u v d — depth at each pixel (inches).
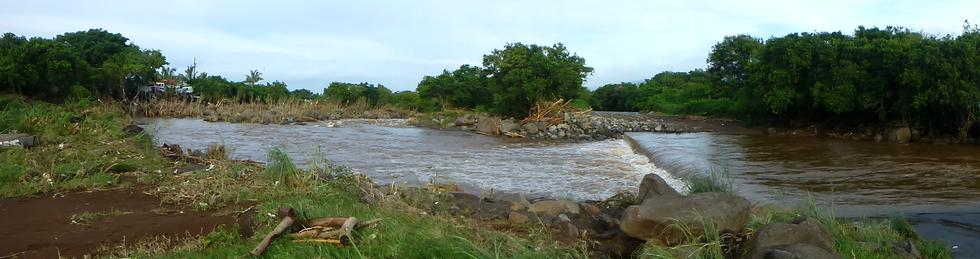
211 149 696.4
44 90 1726.1
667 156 812.0
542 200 490.9
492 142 1151.6
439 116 1744.6
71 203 371.2
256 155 856.9
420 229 284.2
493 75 1630.2
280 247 260.4
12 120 700.0
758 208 406.6
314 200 369.4
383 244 261.0
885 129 1177.4
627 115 2026.3
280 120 1676.9
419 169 737.6
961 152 930.1
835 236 327.6
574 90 1599.4
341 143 1059.3
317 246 260.5
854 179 651.5
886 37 1219.2
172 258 251.0
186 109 1998.0
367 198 402.6
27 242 281.7
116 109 1694.1
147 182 445.4
